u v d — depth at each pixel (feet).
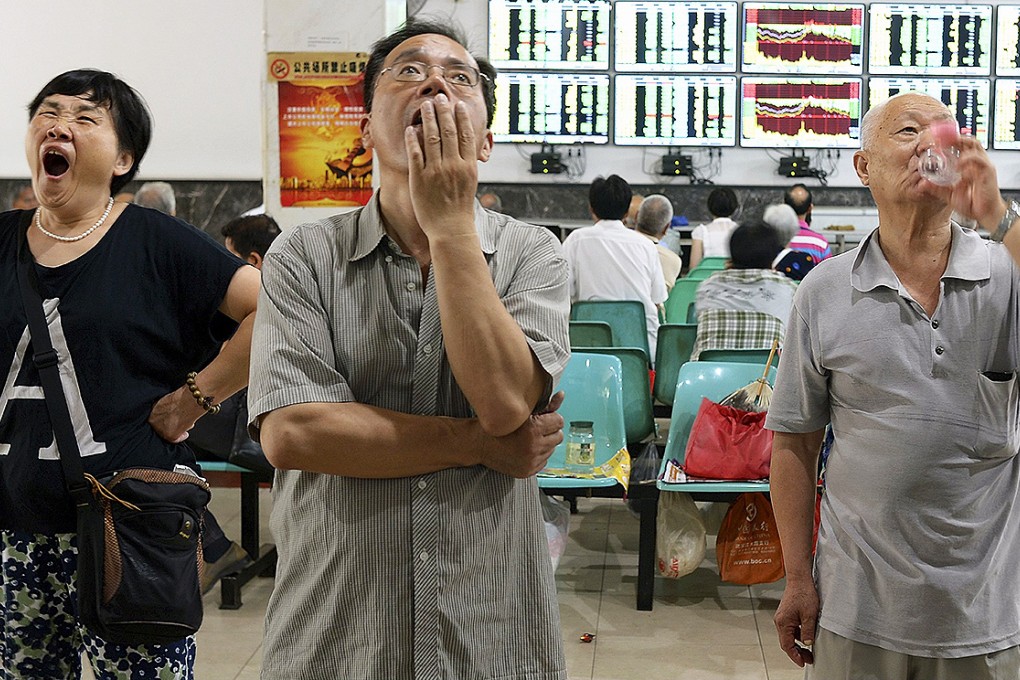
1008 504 6.34
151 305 7.10
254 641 12.62
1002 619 6.32
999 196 5.55
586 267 19.12
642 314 18.02
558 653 5.40
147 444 7.08
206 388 7.23
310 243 5.38
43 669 7.23
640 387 14.90
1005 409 6.19
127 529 6.77
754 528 12.83
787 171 35.32
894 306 6.27
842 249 33.83
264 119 17.17
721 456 12.71
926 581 6.18
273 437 5.12
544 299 5.33
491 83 5.52
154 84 34.22
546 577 5.44
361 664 5.16
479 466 5.24
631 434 14.96
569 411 13.65
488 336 4.84
